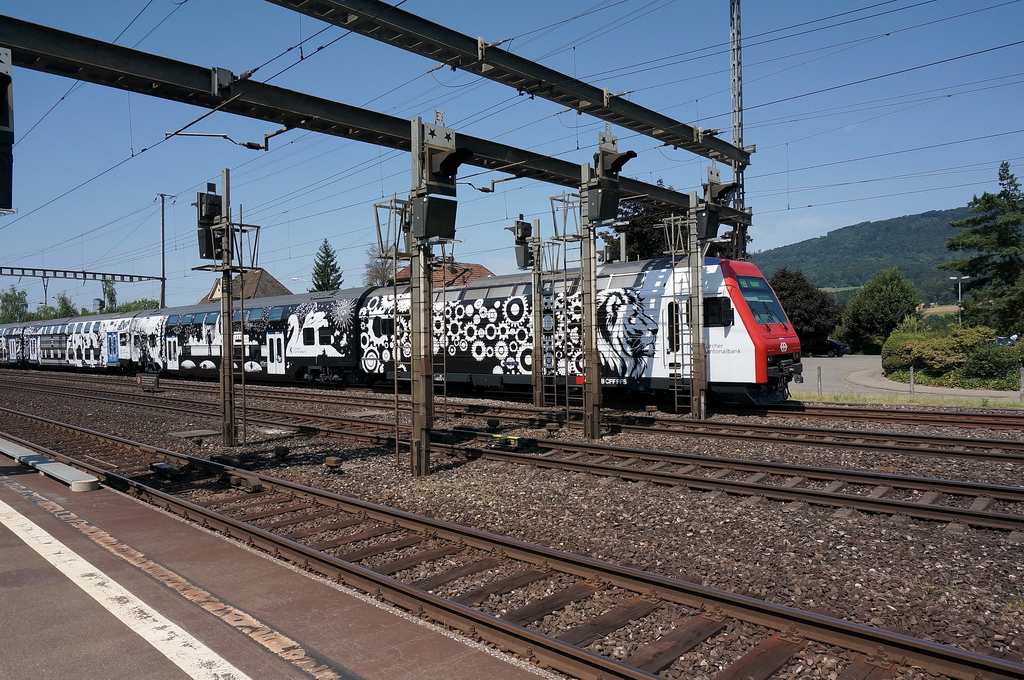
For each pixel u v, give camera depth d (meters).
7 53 8.61
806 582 5.79
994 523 7.34
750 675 4.32
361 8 10.99
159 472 10.79
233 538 7.36
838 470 9.58
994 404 18.06
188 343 31.73
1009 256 35.06
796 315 50.12
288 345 27.03
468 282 22.03
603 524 7.64
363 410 18.89
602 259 20.22
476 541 6.87
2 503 8.30
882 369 32.19
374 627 4.84
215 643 4.54
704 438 13.28
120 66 10.13
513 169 16.06
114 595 5.33
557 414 16.73
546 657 4.43
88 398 23.72
